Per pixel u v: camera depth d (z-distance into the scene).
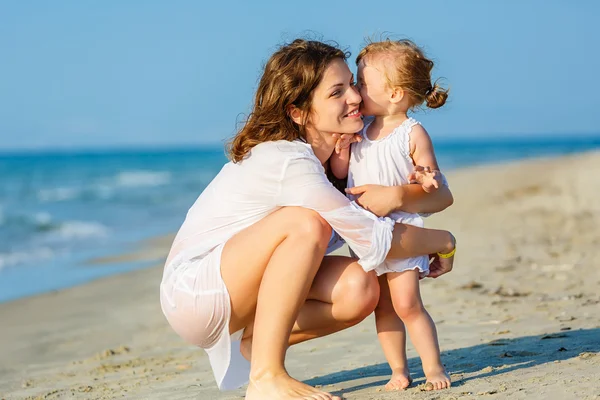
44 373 5.29
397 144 3.45
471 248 9.33
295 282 3.06
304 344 5.08
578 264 7.46
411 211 3.40
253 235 3.16
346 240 3.22
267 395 3.05
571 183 17.64
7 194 33.06
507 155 69.12
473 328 4.98
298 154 3.21
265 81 3.35
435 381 3.29
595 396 2.82
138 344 6.03
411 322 3.38
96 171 57.56
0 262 12.30
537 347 4.10
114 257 12.41
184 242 3.41
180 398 3.90
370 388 3.52
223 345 3.36
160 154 120.25
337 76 3.30
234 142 3.38
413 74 3.45
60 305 8.33
